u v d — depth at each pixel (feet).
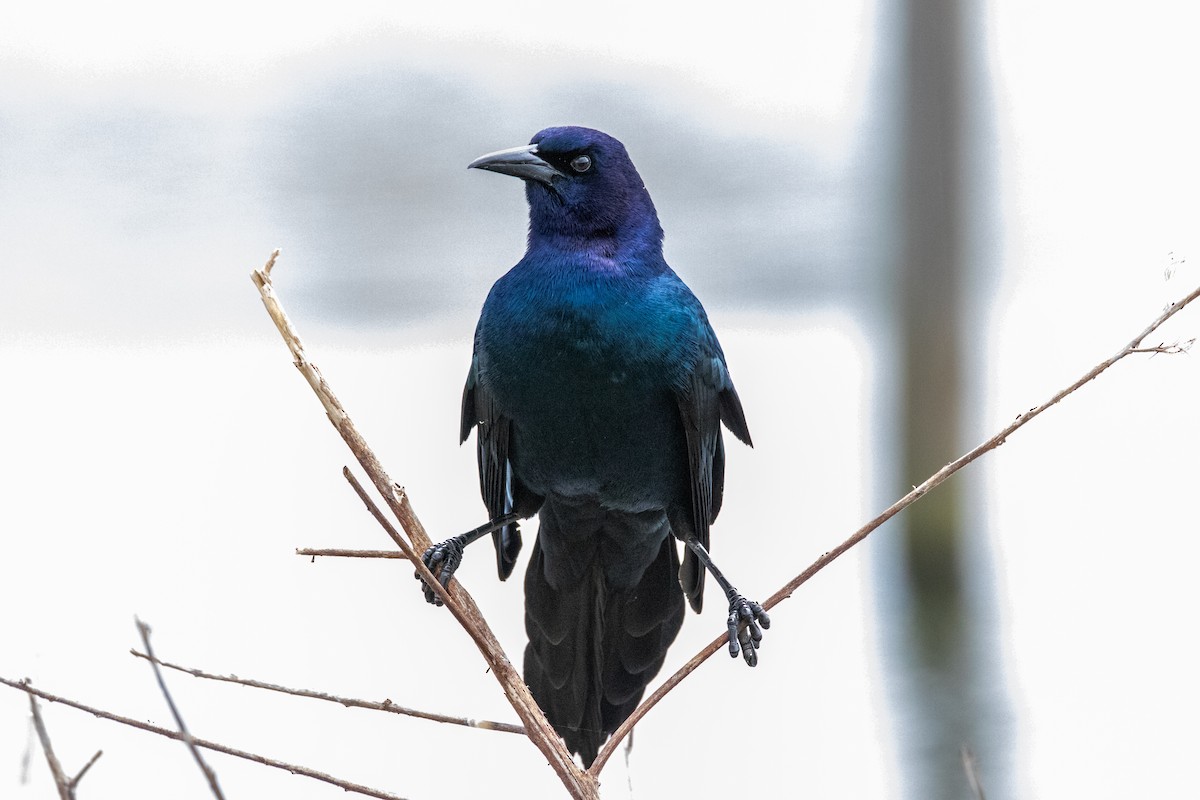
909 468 49.55
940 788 33.22
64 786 16.46
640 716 19.35
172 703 15.56
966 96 54.19
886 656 40.09
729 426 28.81
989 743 34.86
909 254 53.11
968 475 48.26
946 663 39.22
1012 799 33.22
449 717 19.19
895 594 44.39
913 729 35.73
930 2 53.88
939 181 53.36
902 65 54.60
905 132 54.29
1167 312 19.99
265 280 19.99
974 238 53.72
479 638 18.93
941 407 50.31
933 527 46.78
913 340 51.42
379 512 18.33
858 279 74.02
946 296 52.26
